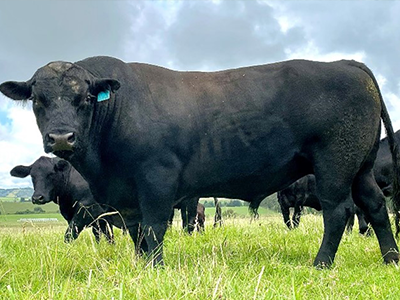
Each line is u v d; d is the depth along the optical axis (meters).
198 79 6.49
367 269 5.78
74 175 11.30
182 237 8.70
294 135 6.27
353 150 6.29
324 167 6.25
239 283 4.60
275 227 10.48
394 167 6.87
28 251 7.21
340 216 6.23
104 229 11.09
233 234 9.20
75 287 4.53
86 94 5.69
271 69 6.53
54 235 11.09
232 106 6.26
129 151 5.93
